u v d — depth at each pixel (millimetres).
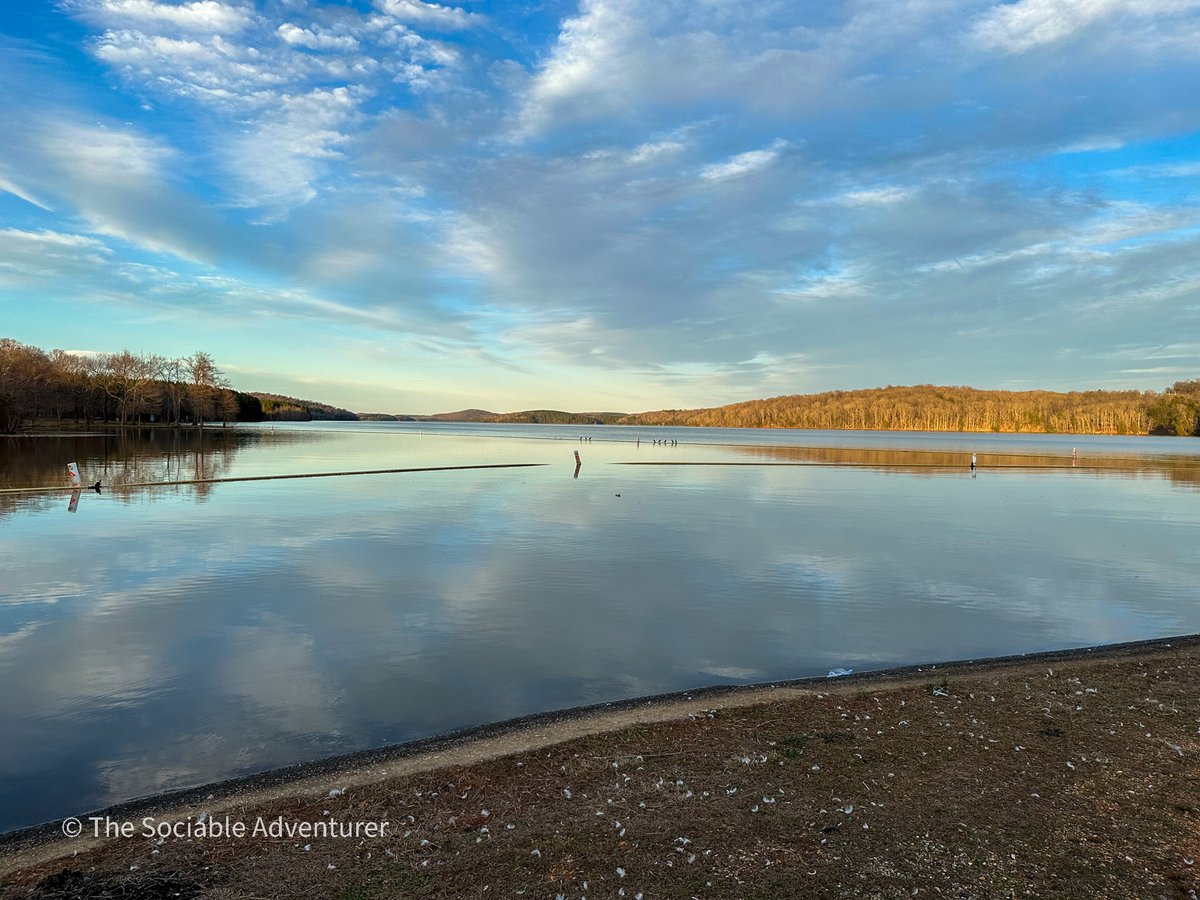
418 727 9898
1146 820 6605
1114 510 35438
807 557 22531
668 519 30906
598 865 5895
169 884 5703
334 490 41531
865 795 7078
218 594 17312
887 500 39406
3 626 14625
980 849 6125
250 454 73875
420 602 16656
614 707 10062
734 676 12023
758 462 73125
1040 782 7348
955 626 15086
